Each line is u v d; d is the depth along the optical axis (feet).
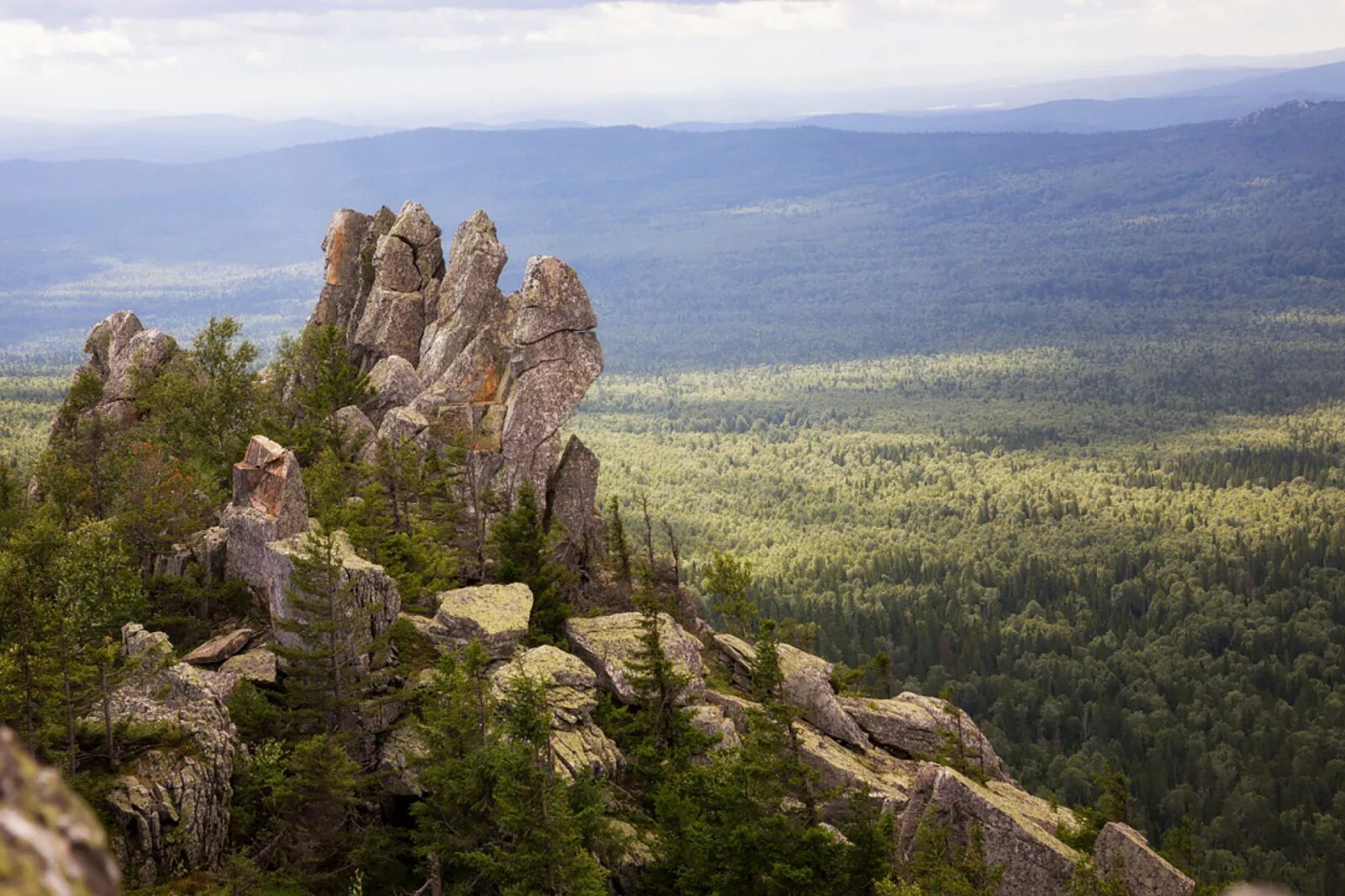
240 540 233.96
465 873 177.58
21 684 152.15
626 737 218.38
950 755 257.96
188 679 174.91
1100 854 189.98
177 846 156.66
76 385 384.68
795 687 263.08
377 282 397.19
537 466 327.06
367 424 337.93
